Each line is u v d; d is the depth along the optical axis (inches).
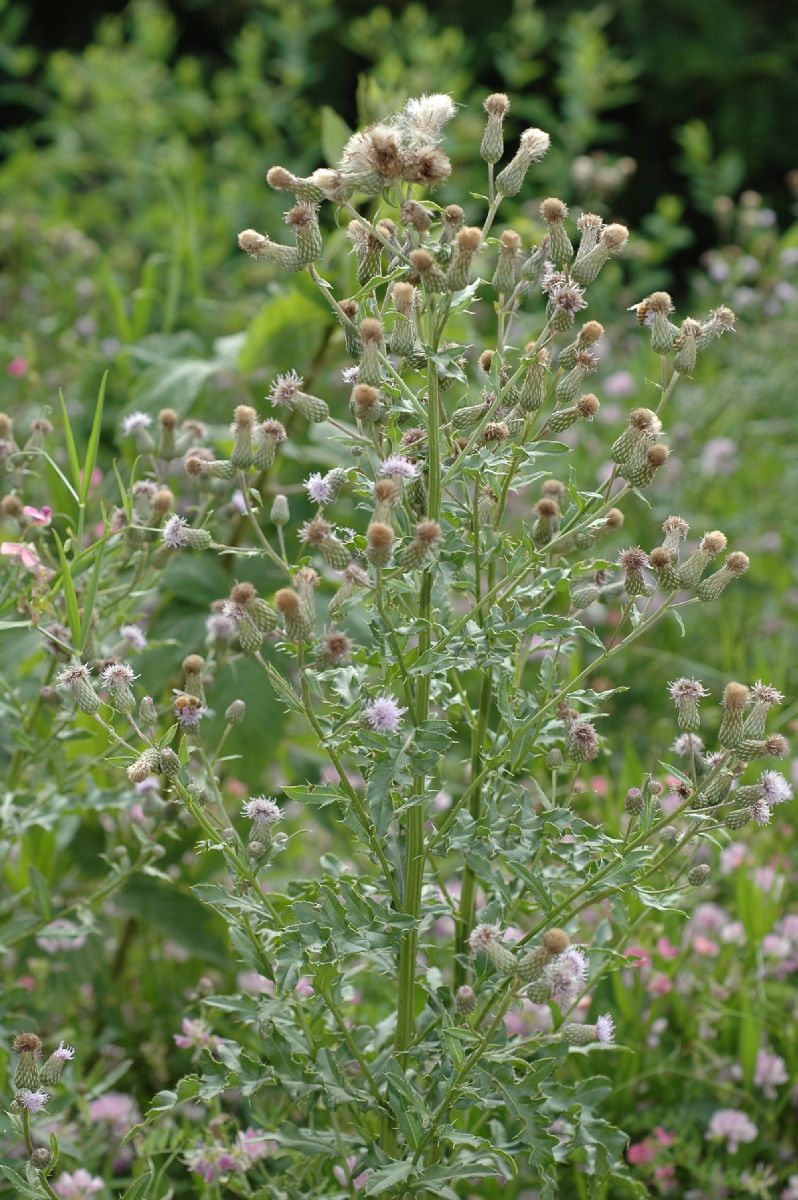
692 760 70.0
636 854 69.7
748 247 149.8
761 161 229.0
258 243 69.9
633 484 70.6
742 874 81.6
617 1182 77.3
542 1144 69.6
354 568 69.0
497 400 70.0
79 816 83.1
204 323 104.3
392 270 70.4
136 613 78.0
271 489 83.0
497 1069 70.1
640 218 235.6
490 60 226.5
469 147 156.3
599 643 69.6
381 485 68.5
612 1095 78.7
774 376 131.3
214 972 84.9
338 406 102.7
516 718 70.8
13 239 150.4
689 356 71.1
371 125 69.5
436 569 69.3
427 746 68.9
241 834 84.9
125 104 172.7
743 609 107.1
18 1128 71.1
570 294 70.1
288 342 87.6
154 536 75.4
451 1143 72.0
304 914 69.4
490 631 69.7
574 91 165.2
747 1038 79.0
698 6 225.6
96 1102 78.7
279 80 220.2
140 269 147.2
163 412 76.0
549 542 71.8
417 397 72.9
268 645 83.3
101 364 92.6
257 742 82.4
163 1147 75.2
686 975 81.9
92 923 76.3
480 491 71.7
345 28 227.8
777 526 118.5
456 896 80.3
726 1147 79.7
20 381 118.0
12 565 75.2
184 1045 77.0
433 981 73.5
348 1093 70.7
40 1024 79.4
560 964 68.6
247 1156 74.6
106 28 190.2
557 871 73.1
